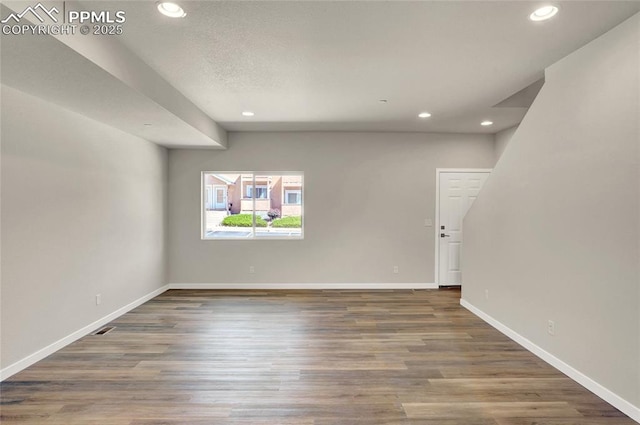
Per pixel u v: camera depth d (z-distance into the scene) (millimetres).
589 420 2184
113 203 4188
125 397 2455
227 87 3535
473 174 5836
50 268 3166
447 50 2709
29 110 2914
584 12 2150
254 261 5816
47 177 3123
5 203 2705
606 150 2354
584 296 2555
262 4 2078
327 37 2502
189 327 3902
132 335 3654
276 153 5758
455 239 5855
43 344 3082
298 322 4078
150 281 5164
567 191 2723
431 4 2084
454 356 3137
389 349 3299
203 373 2812
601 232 2396
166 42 2559
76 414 2250
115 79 2533
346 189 5770
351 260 5797
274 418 2217
